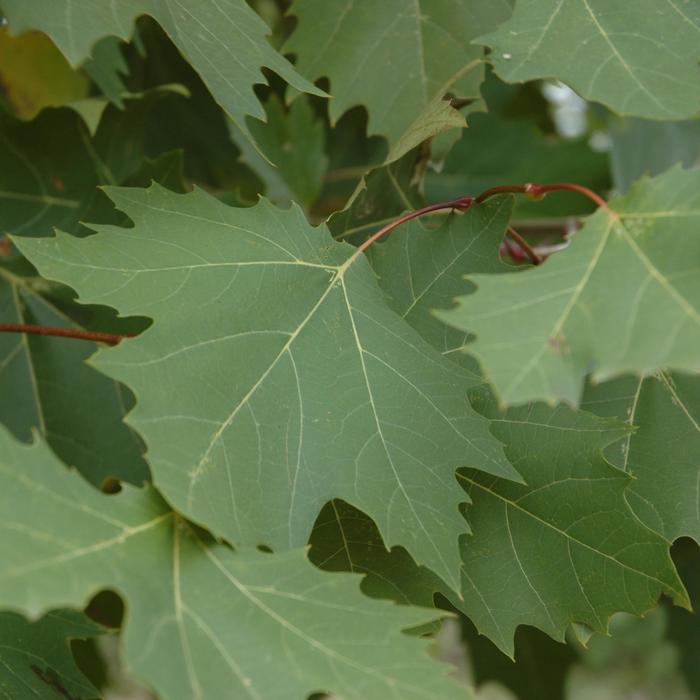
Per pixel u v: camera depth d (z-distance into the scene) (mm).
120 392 695
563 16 553
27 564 447
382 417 528
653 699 1872
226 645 464
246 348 525
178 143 877
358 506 512
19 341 696
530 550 556
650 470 585
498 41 546
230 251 543
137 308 521
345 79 677
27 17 519
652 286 479
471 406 540
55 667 569
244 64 557
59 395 695
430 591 552
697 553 820
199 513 483
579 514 552
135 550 472
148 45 842
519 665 933
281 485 507
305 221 562
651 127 998
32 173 700
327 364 533
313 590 480
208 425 504
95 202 688
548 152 1027
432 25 674
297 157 908
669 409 588
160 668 451
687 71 543
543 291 474
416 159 635
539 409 558
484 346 455
